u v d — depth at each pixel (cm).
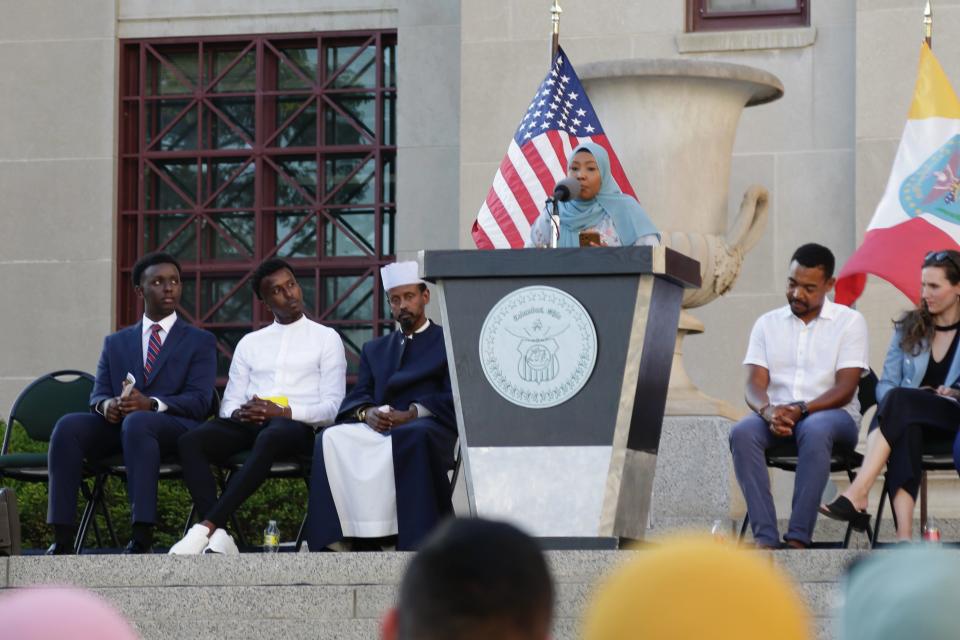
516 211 1822
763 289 2294
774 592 298
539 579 323
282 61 2744
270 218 2731
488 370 1225
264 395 1628
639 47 2366
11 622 306
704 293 1881
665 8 2367
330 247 2709
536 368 1218
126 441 1503
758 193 1970
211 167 2752
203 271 2727
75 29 2766
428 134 2656
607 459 1202
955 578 307
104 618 311
